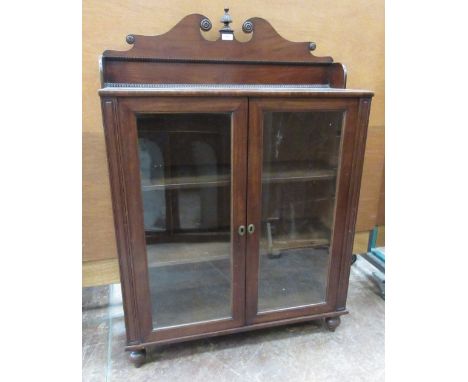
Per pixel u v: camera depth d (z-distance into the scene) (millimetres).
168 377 1150
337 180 1152
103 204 1347
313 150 1147
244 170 1054
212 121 1007
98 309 1473
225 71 1220
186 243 1135
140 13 1175
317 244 1269
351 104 1074
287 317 1264
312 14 1329
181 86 1187
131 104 916
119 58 1117
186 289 1202
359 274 1748
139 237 1045
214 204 1109
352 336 1338
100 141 1276
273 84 1276
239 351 1262
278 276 1271
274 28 1298
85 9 1129
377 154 1609
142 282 1090
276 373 1170
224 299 1221
